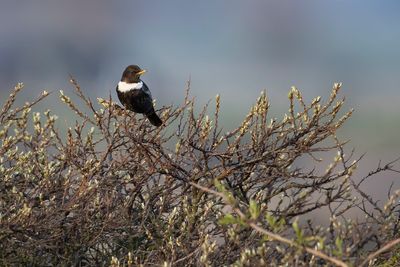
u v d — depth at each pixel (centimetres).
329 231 1057
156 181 1259
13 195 1194
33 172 1241
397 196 1055
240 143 1323
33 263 1170
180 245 1140
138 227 1212
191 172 1241
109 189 1205
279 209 1191
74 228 1186
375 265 1130
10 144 1235
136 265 1108
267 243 1126
